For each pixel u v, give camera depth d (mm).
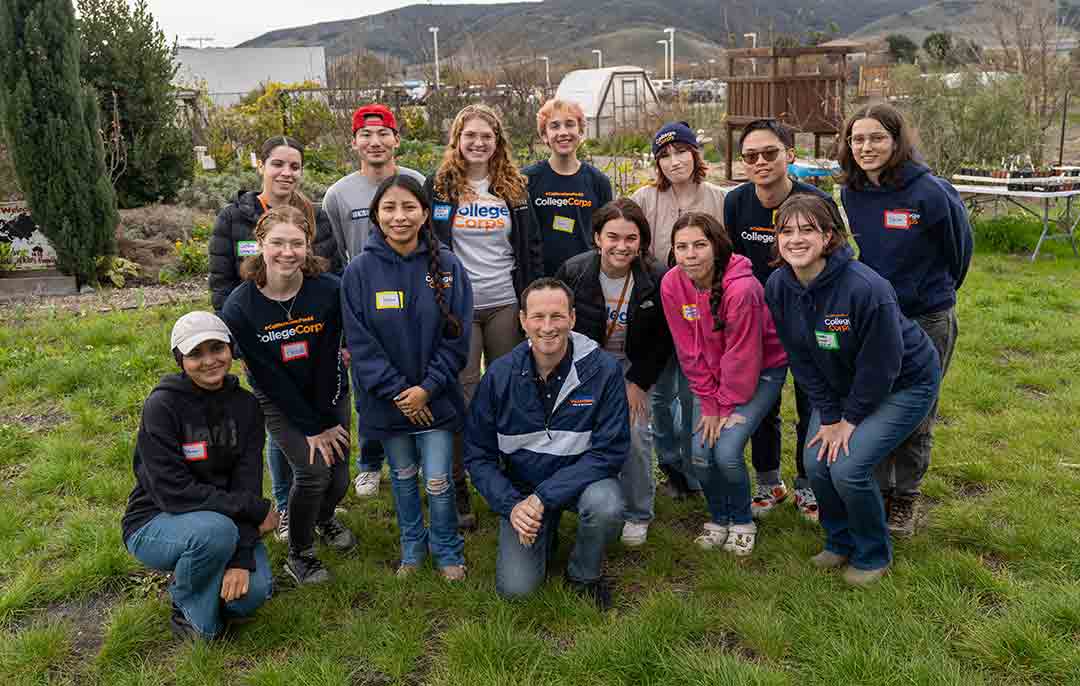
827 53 14789
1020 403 5445
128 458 4949
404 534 3785
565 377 3574
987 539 3822
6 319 8203
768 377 3812
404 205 3496
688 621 3289
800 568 3646
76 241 9242
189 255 10180
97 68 11086
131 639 3305
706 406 3811
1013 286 8406
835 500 3611
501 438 3680
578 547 3545
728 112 16234
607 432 3590
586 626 3318
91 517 4238
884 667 2951
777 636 3160
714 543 3912
